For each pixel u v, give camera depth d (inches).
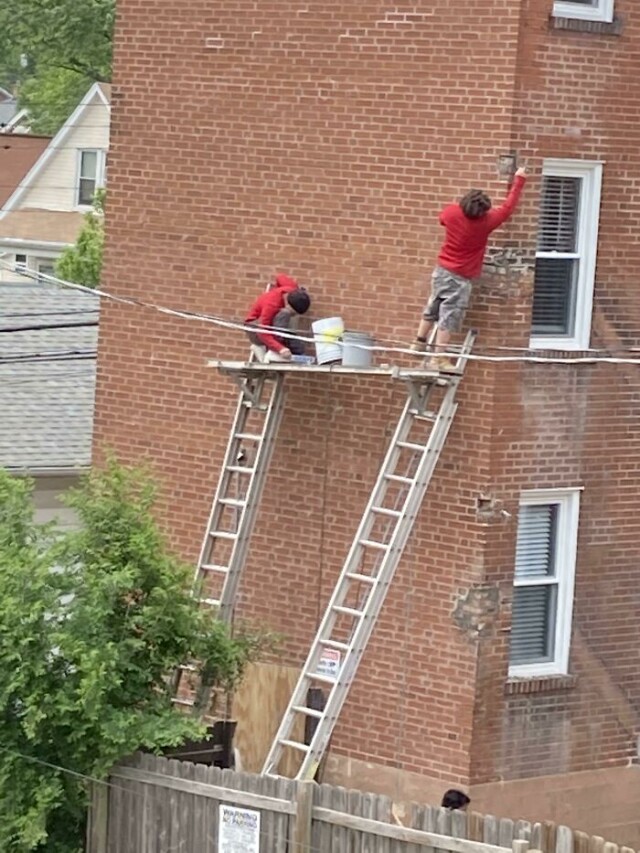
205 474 929.5
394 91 849.5
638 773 883.4
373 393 860.0
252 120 903.1
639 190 862.5
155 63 936.9
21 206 2146.9
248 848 724.0
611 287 860.0
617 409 863.1
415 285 845.8
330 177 874.8
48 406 1123.3
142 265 948.0
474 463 825.5
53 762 749.9
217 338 922.1
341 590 822.5
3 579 733.3
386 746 856.3
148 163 943.0
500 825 671.1
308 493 884.6
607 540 868.6
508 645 839.1
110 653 731.4
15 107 3004.4
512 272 820.0
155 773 746.2
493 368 818.8
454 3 826.8
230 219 914.1
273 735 892.0
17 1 1959.9
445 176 834.2
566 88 828.0
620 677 877.2
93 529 757.9
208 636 776.9
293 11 884.0
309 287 884.0
